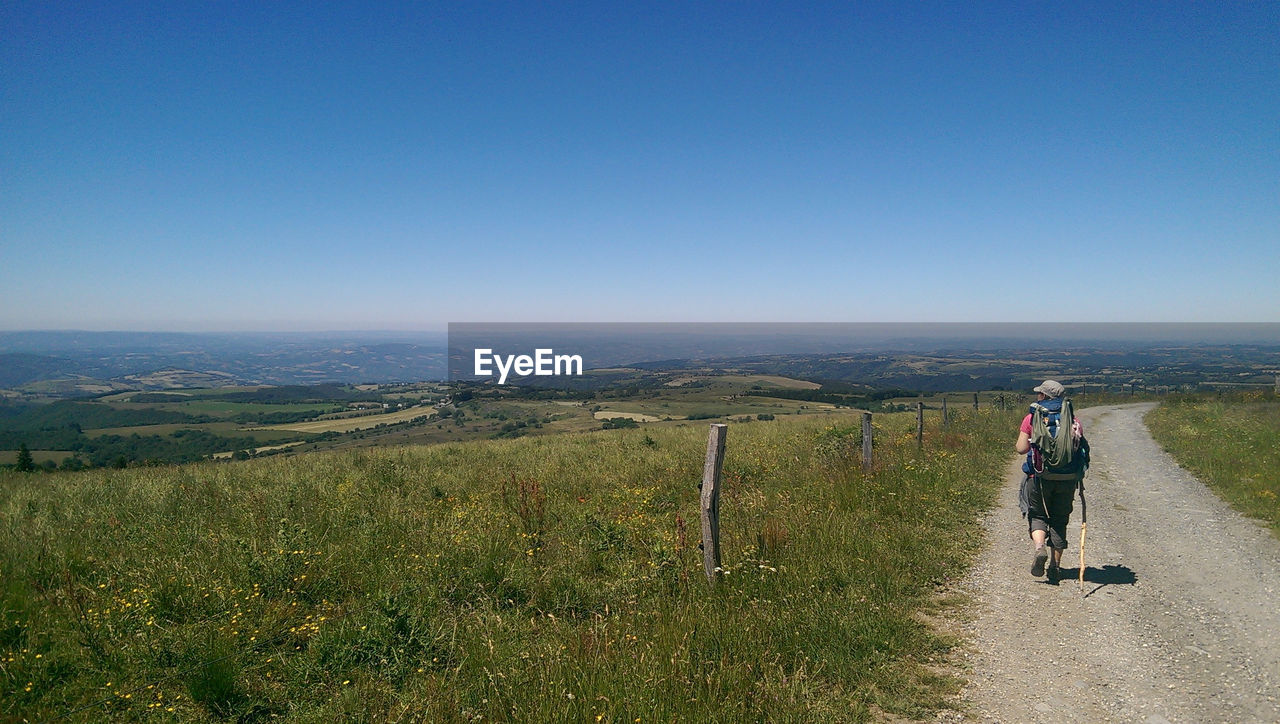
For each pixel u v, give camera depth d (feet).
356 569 19.53
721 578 17.54
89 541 23.68
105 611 15.87
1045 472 19.43
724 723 11.11
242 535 23.36
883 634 15.15
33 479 49.11
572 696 11.50
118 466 72.64
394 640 14.48
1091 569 21.13
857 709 12.31
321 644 14.49
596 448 54.19
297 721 12.11
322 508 28.04
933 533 24.12
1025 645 15.39
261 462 54.03
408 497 32.14
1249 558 22.15
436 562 19.31
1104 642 15.51
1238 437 50.08
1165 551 23.17
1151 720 12.16
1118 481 37.99
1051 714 12.42
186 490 34.91
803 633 14.82
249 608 16.58
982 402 114.42
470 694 12.43
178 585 17.61
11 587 17.69
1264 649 14.96
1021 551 23.11
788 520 23.71
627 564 19.62
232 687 13.16
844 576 18.43
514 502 29.30
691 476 35.81
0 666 13.16
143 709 12.62
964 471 35.91
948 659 14.69
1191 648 15.14
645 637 14.24
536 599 17.78
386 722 11.64
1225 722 12.04
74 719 11.98
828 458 36.37
